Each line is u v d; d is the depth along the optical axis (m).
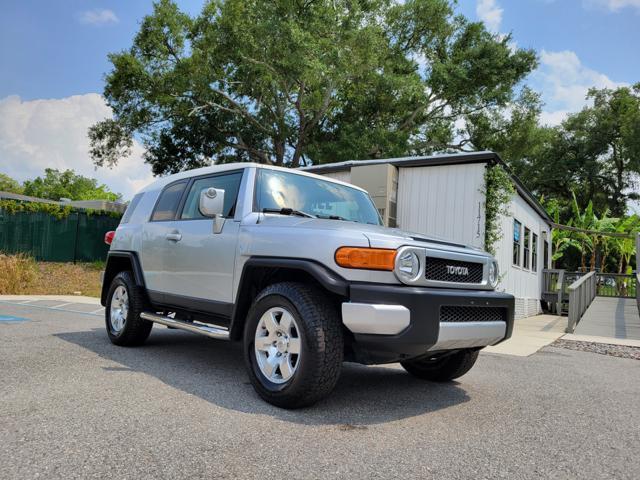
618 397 4.27
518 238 14.33
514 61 27.77
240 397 3.64
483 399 4.00
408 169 11.62
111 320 5.62
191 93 25.78
